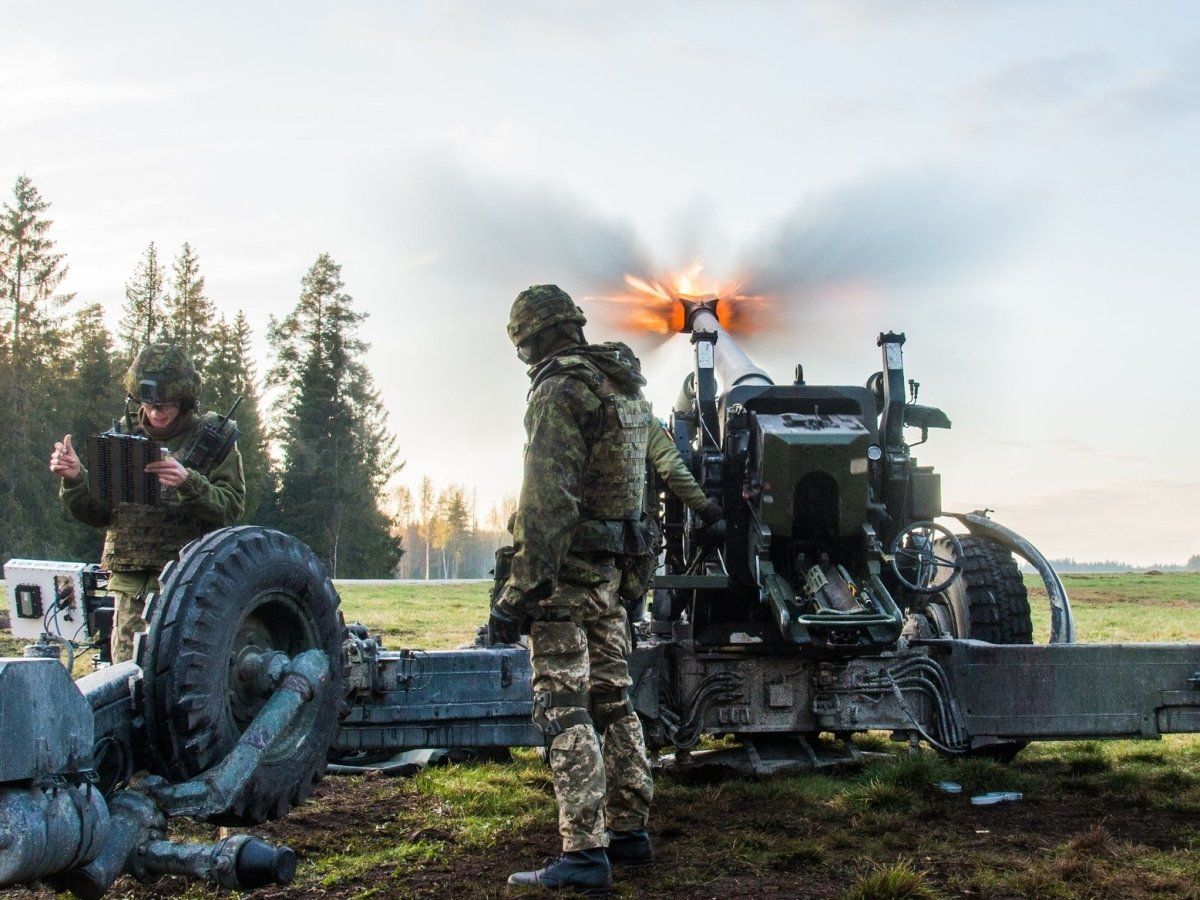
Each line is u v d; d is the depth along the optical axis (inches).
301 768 135.4
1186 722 202.2
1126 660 203.0
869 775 205.5
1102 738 203.5
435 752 225.9
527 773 216.4
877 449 213.8
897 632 193.5
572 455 144.6
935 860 152.4
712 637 212.5
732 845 160.6
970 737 205.2
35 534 2171.5
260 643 137.6
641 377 156.4
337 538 2330.2
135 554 193.8
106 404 2218.3
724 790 198.1
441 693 185.9
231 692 130.8
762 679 209.8
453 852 162.4
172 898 140.6
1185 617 651.5
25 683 91.7
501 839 169.5
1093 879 141.6
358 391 2420.0
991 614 236.5
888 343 222.5
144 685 121.5
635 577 158.4
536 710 147.4
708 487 213.0
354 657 170.7
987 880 141.8
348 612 668.7
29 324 2345.0
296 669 130.5
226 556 129.3
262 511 2340.1
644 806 151.0
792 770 211.0
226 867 108.5
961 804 188.5
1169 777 206.2
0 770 88.6
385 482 2444.6
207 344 2546.8
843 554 208.5
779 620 193.8
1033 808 185.3
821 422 205.9
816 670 209.3
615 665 153.3
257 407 2456.9
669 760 223.0
